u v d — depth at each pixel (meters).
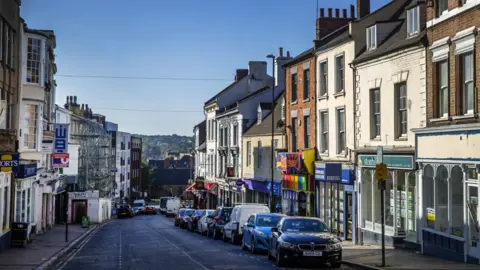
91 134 70.12
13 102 27.75
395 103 23.98
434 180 20.78
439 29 20.66
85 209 59.09
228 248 26.64
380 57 25.00
